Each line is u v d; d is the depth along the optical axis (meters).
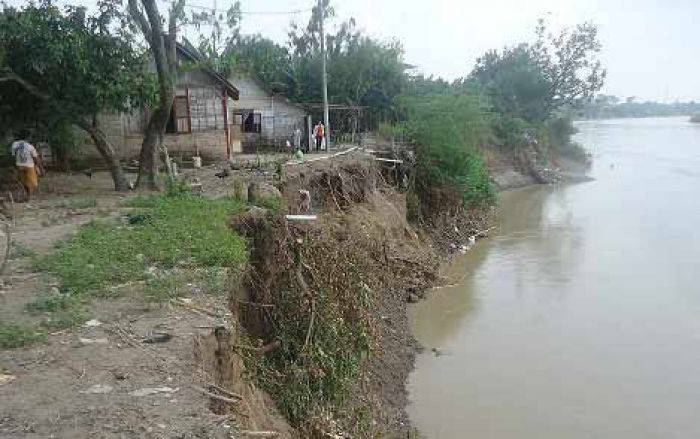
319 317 10.35
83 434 4.92
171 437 4.93
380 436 9.97
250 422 6.18
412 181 25.86
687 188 40.78
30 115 17.86
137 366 6.13
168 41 17.67
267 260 10.96
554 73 56.06
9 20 15.86
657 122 159.88
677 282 19.22
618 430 10.73
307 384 9.14
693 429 10.73
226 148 23.39
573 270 20.91
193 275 8.87
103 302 7.91
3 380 5.80
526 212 33.44
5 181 16.31
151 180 17.94
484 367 13.36
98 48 16.64
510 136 47.25
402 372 12.99
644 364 13.32
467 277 20.38
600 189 41.84
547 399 11.88
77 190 17.83
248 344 8.31
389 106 37.94
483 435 10.65
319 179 18.52
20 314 7.44
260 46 40.12
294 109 32.25
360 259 15.21
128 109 18.67
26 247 10.34
